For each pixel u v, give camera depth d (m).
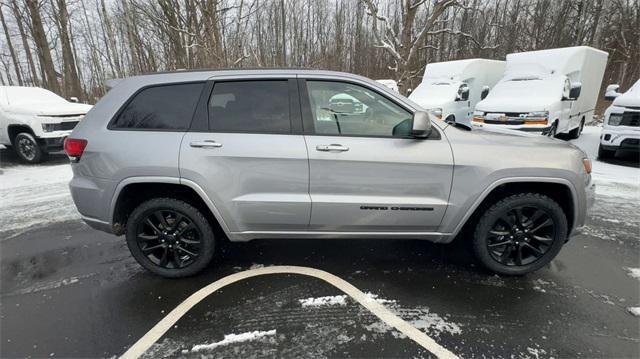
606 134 6.95
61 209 4.78
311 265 3.14
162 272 2.93
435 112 3.79
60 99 8.73
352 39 23.84
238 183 2.70
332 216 2.78
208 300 2.64
